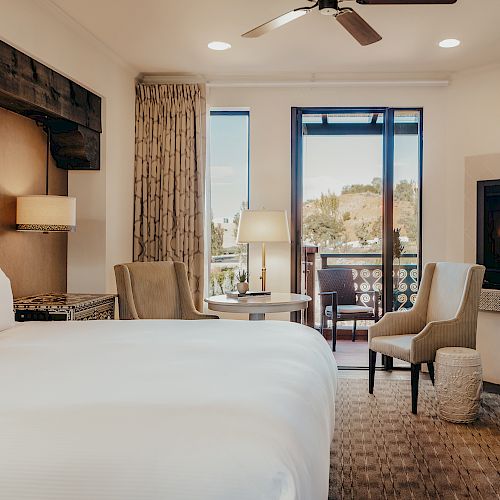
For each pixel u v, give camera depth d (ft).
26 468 3.84
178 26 13.11
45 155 13.92
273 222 15.10
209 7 11.99
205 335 8.42
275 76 17.04
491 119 16.05
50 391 5.18
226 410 4.64
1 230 12.16
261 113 17.29
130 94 16.63
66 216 12.48
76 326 9.25
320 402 5.93
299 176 17.43
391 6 11.82
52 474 3.80
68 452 3.95
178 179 16.89
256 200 17.30
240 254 18.10
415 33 13.47
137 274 14.24
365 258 21.90
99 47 14.25
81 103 13.69
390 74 16.78
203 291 16.99
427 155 16.94
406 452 10.37
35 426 4.28
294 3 11.76
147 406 4.71
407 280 17.53
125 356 6.81
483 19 12.57
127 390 5.22
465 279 13.37
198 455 3.93
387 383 15.55
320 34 13.58
